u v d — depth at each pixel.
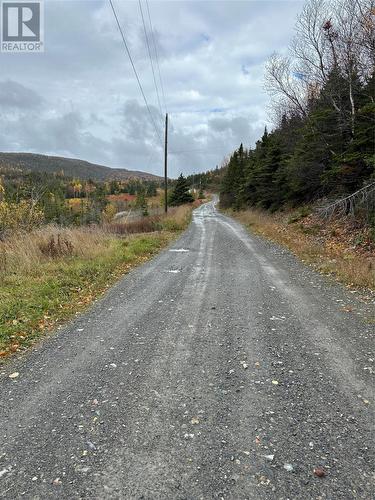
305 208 21.33
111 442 2.80
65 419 3.11
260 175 29.19
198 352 4.50
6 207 14.35
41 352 4.58
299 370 3.97
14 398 3.47
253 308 6.32
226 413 3.18
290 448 2.71
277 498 2.24
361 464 2.53
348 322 5.52
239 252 13.32
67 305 6.63
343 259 10.25
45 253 10.61
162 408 3.27
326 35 18.75
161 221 25.38
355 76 16.94
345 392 3.50
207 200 103.81
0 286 7.54
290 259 11.53
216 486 2.35
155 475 2.45
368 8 15.41
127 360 4.30
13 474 2.47
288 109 27.36
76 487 2.35
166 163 33.59
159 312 6.19
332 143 17.78
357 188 15.17
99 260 10.40
